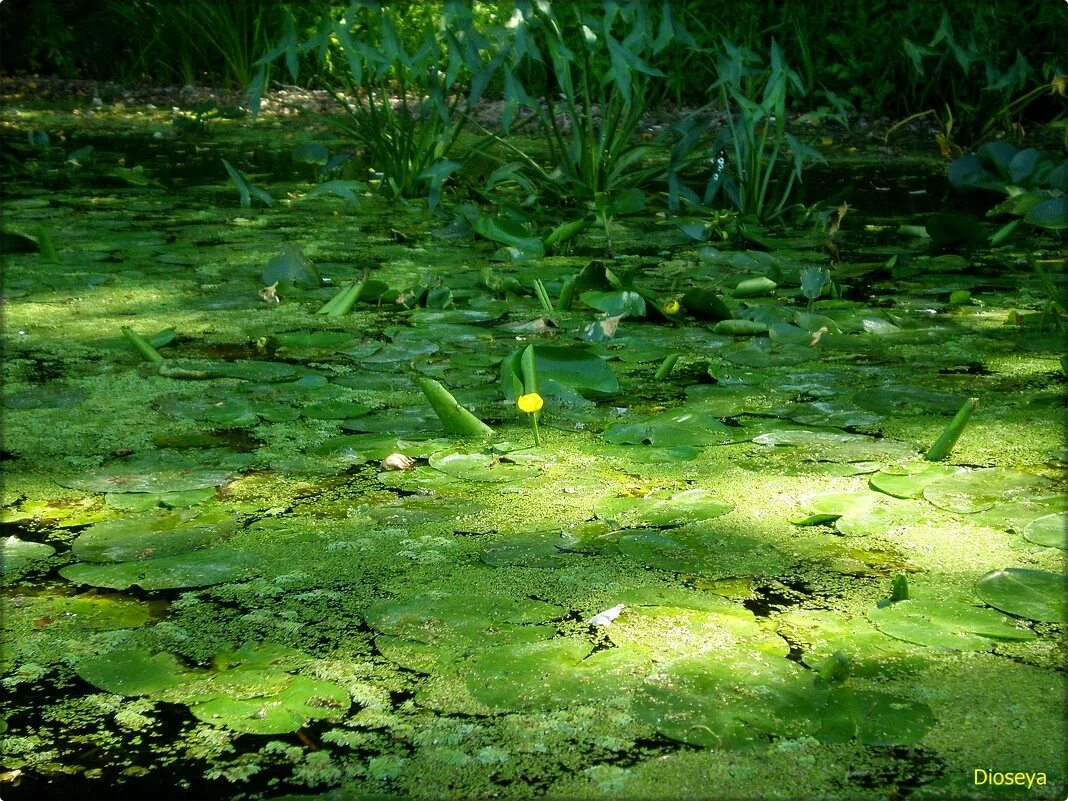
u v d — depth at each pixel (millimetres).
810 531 1783
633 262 3697
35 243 3814
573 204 4762
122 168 5383
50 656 1448
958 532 1772
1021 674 1388
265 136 6688
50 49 9016
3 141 6383
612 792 1180
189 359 2680
